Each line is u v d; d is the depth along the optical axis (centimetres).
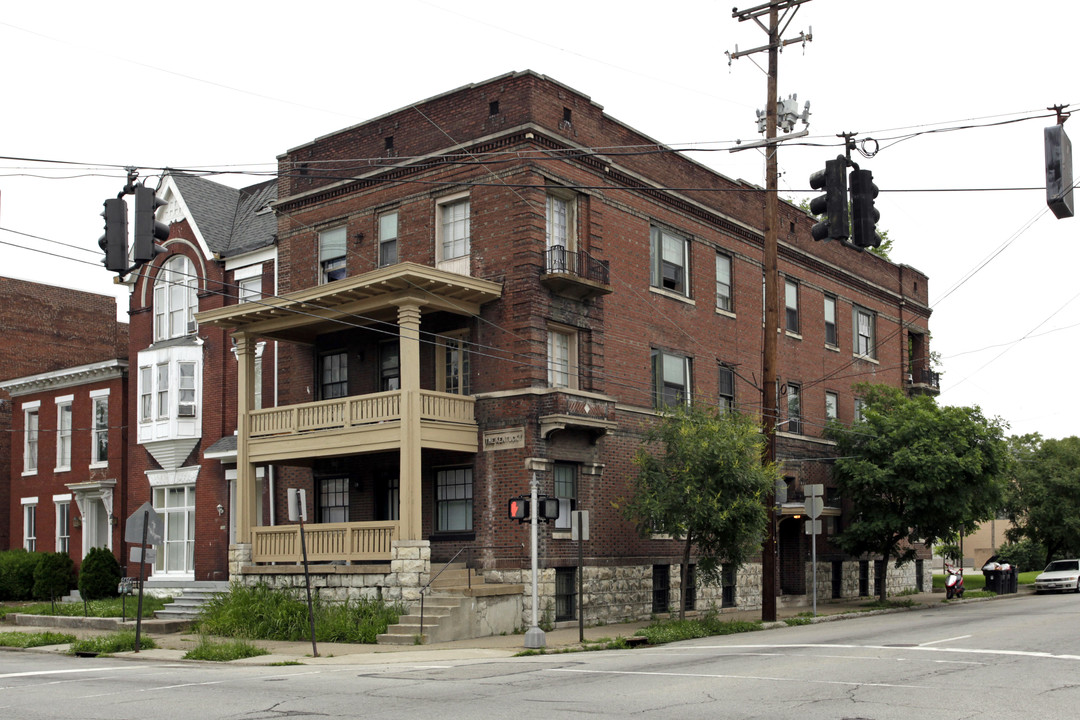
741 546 2625
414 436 2486
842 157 1598
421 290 2534
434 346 2800
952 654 1712
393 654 2088
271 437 2788
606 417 2728
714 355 3291
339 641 2394
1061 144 1382
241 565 2766
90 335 4966
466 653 2066
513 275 2652
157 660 2095
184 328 3597
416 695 1385
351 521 2834
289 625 2497
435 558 2738
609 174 2917
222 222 3634
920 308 4738
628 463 2877
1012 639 1945
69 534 4053
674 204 3181
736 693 1320
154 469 3609
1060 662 1571
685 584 2598
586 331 2805
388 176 2941
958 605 3484
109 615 2950
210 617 2664
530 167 2659
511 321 2642
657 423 2869
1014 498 5062
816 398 3859
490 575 2606
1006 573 4159
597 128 2892
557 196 2769
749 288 3506
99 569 3591
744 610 3312
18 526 4269
